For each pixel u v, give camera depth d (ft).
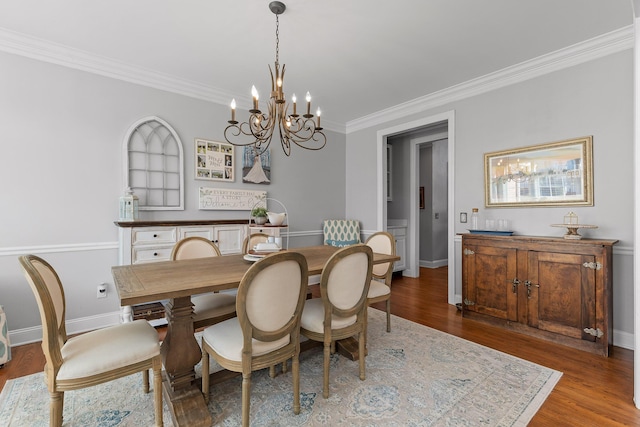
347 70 10.19
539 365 7.04
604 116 8.46
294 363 5.39
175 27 7.76
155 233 9.62
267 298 4.81
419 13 7.25
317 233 15.37
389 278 9.30
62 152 8.88
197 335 9.04
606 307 7.44
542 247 8.46
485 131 10.93
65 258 8.95
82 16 7.29
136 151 10.12
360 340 6.45
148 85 10.30
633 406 5.55
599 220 8.53
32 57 8.44
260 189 13.25
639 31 5.55
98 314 9.43
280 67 9.84
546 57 9.27
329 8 7.04
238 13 7.20
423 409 5.48
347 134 16.49
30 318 8.45
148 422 5.24
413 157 17.15
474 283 9.99
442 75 10.62
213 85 11.34
